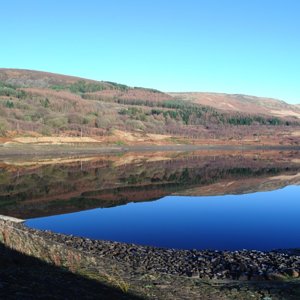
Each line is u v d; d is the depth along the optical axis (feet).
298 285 43.50
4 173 211.82
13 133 444.55
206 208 116.78
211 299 38.52
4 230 44.80
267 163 291.79
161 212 110.73
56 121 550.77
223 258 60.80
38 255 42.78
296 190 157.38
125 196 141.18
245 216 104.47
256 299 38.70
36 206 121.08
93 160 311.68
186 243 76.64
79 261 47.01
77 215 106.93
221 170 235.81
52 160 306.55
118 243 72.74
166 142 564.71
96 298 32.94
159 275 48.52
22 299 27.84
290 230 88.58
